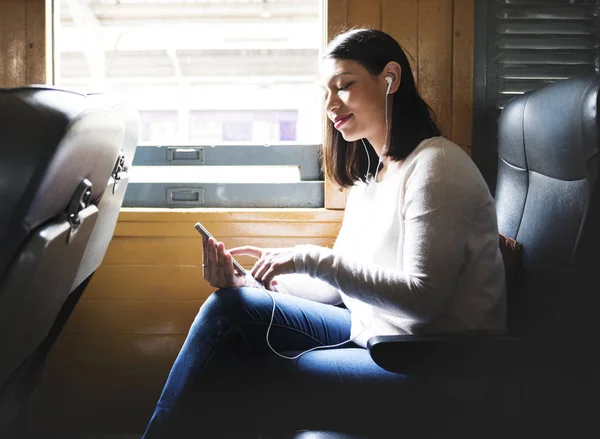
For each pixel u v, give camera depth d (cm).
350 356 119
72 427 184
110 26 267
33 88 79
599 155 109
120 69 310
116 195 130
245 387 121
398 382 113
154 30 283
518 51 183
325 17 182
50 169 77
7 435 131
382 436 110
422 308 111
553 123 126
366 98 133
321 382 113
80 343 183
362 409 112
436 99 182
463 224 115
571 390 107
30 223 80
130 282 183
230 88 344
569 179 124
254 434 121
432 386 113
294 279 157
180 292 183
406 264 115
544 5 182
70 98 82
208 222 182
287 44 304
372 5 180
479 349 104
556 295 120
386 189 133
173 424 115
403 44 180
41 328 106
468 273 122
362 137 139
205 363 119
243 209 185
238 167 194
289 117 355
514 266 139
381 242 128
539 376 106
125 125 115
